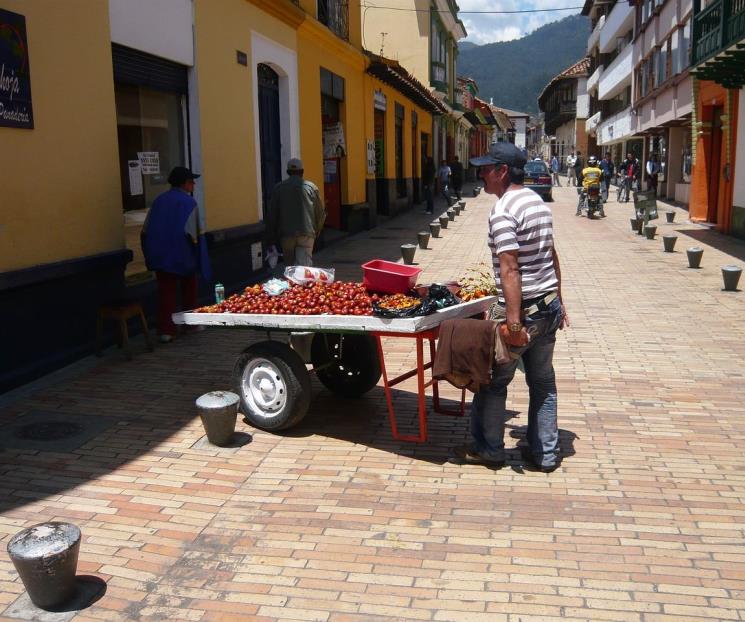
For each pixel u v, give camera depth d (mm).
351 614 3209
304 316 4871
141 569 3570
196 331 8117
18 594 3373
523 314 4297
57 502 4227
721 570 3500
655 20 27156
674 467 4633
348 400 5969
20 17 6008
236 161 10398
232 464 4742
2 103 5836
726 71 15352
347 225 17562
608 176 31312
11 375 6090
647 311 9148
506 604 3258
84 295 7023
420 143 28922
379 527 3947
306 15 12703
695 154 20094
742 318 8719
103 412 5641
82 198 6941
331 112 16344
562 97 65688
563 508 4129
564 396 5992
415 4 29391
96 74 7082
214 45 9562
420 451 4938
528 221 4219
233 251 10344
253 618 3195
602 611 3197
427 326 4637
